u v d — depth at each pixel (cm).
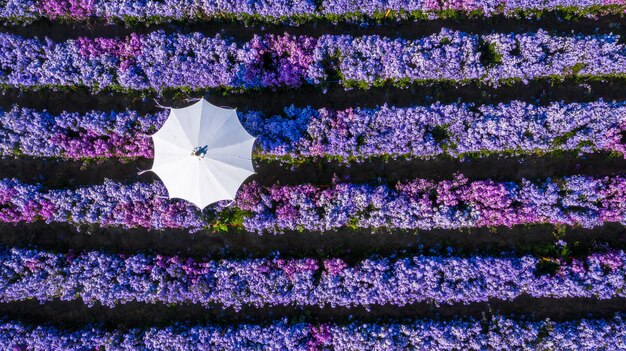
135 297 1212
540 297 1238
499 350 1185
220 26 1258
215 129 1001
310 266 1188
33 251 1205
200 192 1003
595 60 1178
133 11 1208
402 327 1192
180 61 1190
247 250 1244
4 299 1205
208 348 1188
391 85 1236
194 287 1185
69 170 1251
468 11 1220
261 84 1209
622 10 1222
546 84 1233
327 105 1248
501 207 1181
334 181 1205
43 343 1190
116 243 1251
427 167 1243
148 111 1250
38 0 1212
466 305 1236
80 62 1196
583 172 1235
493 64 1200
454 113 1180
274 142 1180
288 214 1180
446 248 1236
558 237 1238
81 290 1209
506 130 1182
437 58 1176
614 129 1180
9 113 1196
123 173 1249
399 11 1213
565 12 1227
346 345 1189
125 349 1190
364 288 1187
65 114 1194
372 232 1230
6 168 1245
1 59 1201
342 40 1184
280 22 1240
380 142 1184
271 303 1220
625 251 1216
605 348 1187
